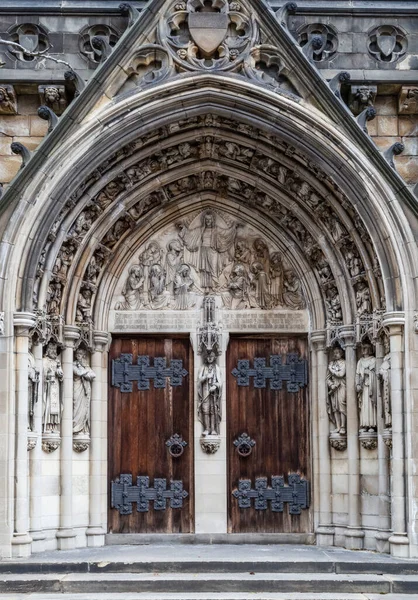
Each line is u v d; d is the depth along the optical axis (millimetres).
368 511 22703
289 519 24062
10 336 21266
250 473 24219
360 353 23234
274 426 24328
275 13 22547
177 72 22156
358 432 23047
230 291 24547
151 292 24453
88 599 18562
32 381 21688
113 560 20500
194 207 24516
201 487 24000
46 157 21766
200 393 24156
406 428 21203
